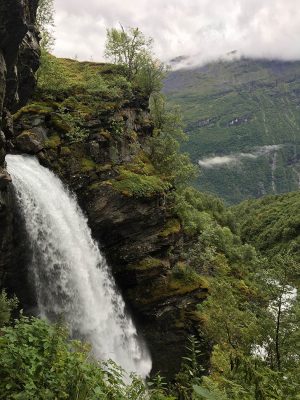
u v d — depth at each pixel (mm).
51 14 46000
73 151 35188
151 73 51219
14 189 25781
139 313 36344
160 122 54469
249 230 152375
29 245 26438
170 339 36031
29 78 33875
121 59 51812
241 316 23234
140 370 33406
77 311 29609
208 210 103000
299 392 8906
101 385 7324
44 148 33250
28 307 26078
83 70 52000
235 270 60500
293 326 18984
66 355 7477
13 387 6547
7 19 21891
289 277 19578
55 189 31438
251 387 8977
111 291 34562
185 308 36938
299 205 142125
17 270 25375
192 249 46219
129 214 34938
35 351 7098
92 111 37969
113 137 38844
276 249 126875
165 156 47688
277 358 18094
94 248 33688
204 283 39188
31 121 34094
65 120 35844
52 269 28125
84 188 34375
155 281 36688
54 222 29016
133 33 50750
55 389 6652
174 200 43281
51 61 43156
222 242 68562
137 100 46750
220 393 7129
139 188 35562
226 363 23969
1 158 23031
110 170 36312
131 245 35750
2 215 23109
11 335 7082
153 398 7695
